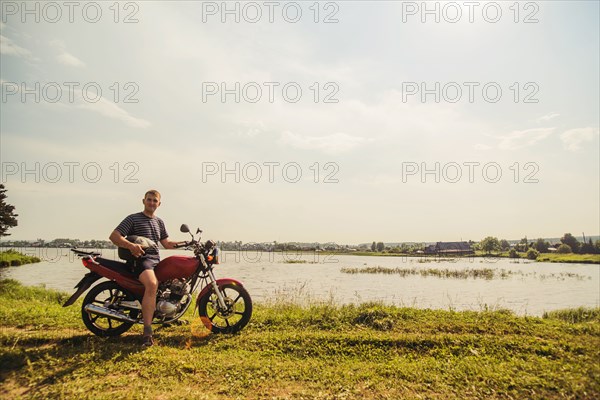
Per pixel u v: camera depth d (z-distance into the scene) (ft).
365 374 14.93
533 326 21.33
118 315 18.26
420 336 19.29
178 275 19.47
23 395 12.59
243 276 102.58
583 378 14.46
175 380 14.05
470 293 76.18
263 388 13.70
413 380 14.61
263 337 18.84
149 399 12.55
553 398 13.25
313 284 84.38
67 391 12.82
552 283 107.14
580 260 286.66
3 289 45.16
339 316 23.09
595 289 89.76
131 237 18.81
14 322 20.48
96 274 18.71
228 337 19.07
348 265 192.85
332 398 13.10
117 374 14.42
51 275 97.35
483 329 20.90
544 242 445.78
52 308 25.38
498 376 14.70
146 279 18.10
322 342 18.37
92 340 17.69
